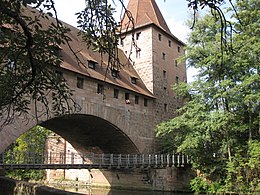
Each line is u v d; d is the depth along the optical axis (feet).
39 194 24.49
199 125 86.94
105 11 18.20
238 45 79.00
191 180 96.63
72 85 81.66
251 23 78.33
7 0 15.72
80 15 18.29
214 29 87.76
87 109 85.40
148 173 108.37
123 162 97.96
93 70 91.45
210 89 85.81
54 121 88.79
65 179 135.44
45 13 17.49
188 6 15.80
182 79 131.34
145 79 115.55
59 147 136.87
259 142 86.28
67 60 83.35
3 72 18.58
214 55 82.99
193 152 92.58
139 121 105.81
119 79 100.83
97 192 107.96
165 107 119.24
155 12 125.90
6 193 31.81
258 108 87.76
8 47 17.19
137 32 120.88
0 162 64.23
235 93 82.43
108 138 106.42
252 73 83.76
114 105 95.66
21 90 19.16
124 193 104.06
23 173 134.21
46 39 17.37
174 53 129.59
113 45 19.42
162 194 100.73
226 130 90.17
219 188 89.56
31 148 139.23
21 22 15.98
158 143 112.78
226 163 90.63
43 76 19.29
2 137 63.82
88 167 78.18
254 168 83.71
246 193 84.02
